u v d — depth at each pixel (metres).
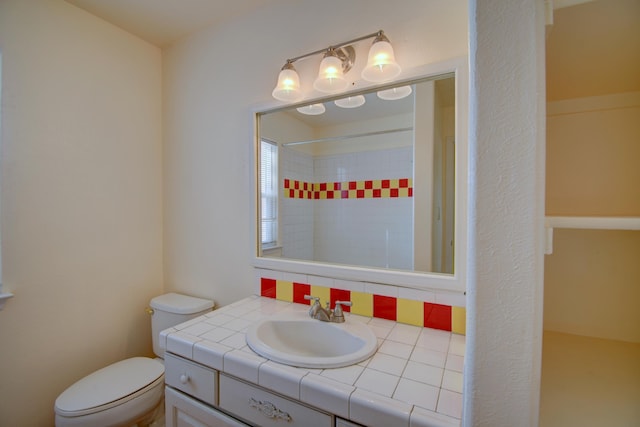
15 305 1.23
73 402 1.13
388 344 0.93
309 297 1.21
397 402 0.65
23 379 1.25
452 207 1.01
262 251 1.45
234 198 1.51
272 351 0.85
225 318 1.15
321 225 1.30
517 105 0.41
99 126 1.50
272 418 0.79
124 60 1.60
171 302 1.56
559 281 0.69
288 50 1.32
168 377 1.01
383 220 1.17
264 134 1.43
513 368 0.43
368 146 1.20
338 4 1.20
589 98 0.66
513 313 0.43
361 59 1.15
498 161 0.43
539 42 0.40
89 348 1.46
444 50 1.01
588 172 0.66
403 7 1.07
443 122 1.04
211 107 1.57
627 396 0.51
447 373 0.77
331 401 0.70
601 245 0.66
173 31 1.61
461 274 0.99
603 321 0.66
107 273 1.54
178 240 1.72
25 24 1.24
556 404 0.50
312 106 1.32
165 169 1.77
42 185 1.30
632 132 0.63
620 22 0.43
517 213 0.42
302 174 1.35
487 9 0.43
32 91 1.26
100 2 1.37
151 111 1.73
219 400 0.89
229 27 1.49
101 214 1.51
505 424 0.44
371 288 1.16
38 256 1.29
